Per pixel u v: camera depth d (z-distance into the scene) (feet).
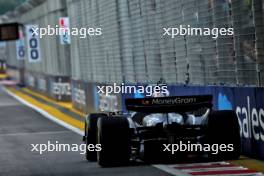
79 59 250.37
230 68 116.47
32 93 420.36
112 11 190.60
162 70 152.97
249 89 108.88
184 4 134.10
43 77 380.37
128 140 103.40
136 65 172.96
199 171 94.68
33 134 181.98
